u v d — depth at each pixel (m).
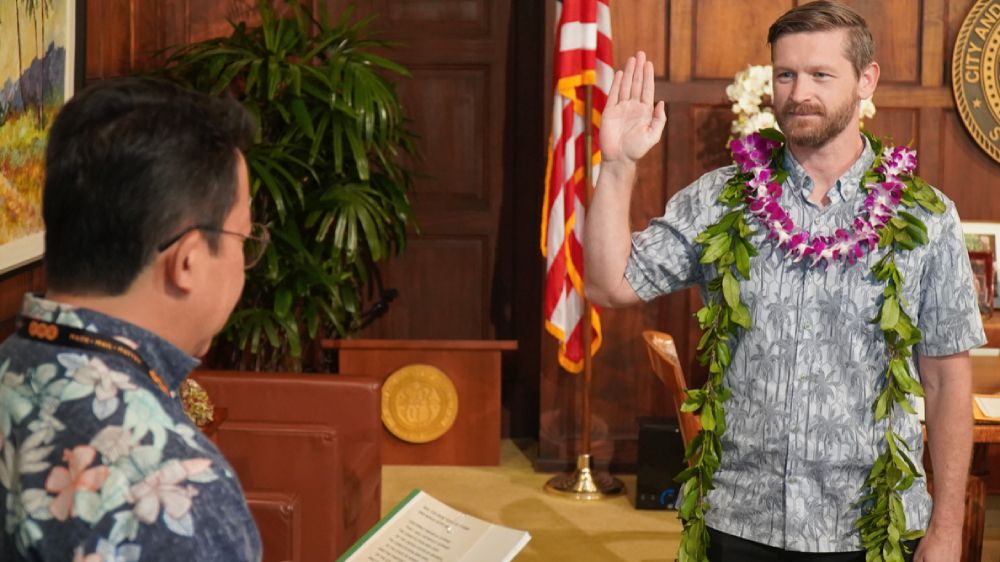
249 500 2.64
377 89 4.43
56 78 3.28
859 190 2.02
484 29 5.38
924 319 2.02
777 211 1.99
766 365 2.00
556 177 4.61
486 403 5.01
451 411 4.98
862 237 1.96
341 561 1.53
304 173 4.53
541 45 5.35
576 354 4.70
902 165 2.02
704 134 4.80
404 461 5.03
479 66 5.39
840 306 1.98
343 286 4.71
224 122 1.08
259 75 4.36
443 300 5.47
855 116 2.00
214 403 3.59
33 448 0.97
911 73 4.80
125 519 0.92
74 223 1.02
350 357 4.98
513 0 5.35
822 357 1.98
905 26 4.77
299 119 4.20
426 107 5.40
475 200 5.44
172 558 0.91
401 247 4.83
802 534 1.98
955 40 4.76
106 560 0.91
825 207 2.02
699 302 4.90
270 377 3.62
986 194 4.82
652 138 1.97
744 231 2.00
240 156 1.10
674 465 4.46
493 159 5.41
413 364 4.98
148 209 1.02
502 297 5.47
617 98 2.01
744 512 2.02
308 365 5.21
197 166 1.04
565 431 4.93
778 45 2.00
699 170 4.82
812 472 1.98
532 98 5.38
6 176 2.90
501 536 1.57
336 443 3.16
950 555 2.00
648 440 4.47
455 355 4.99
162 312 1.06
